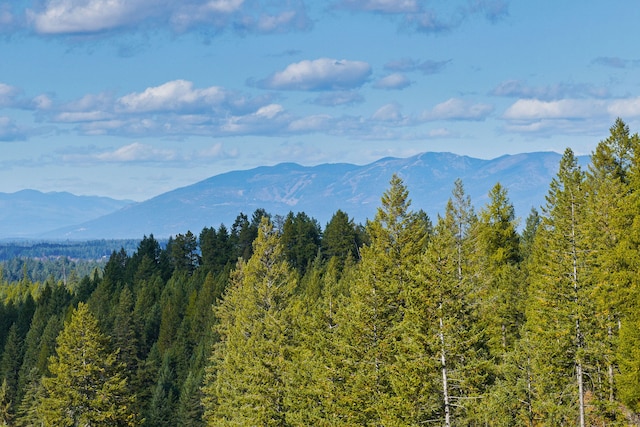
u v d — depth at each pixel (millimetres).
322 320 74250
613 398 71500
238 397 73750
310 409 68688
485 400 59500
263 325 76500
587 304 65562
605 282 68500
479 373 62000
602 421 67312
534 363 66750
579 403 64812
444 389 58844
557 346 65312
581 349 64062
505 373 68688
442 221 84375
